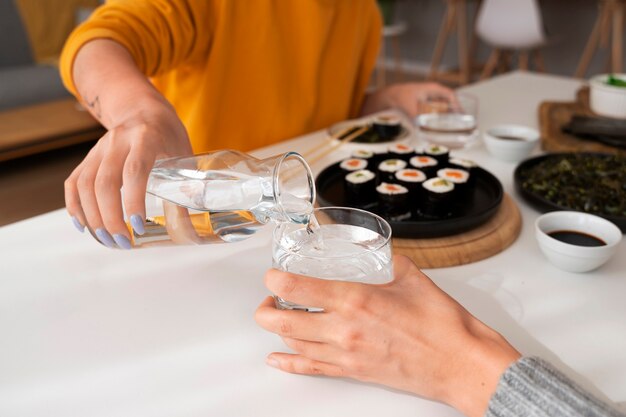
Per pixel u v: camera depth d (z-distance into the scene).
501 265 0.82
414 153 1.12
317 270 0.60
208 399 0.57
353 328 0.56
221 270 0.80
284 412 0.56
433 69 4.92
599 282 0.78
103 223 0.67
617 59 3.97
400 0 5.53
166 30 1.14
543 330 0.68
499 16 3.86
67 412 0.55
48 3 3.70
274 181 0.62
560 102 1.58
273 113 1.40
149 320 0.69
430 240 0.85
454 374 0.55
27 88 3.22
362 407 0.57
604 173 1.01
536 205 0.96
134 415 0.55
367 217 0.66
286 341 0.60
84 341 0.65
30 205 2.43
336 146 1.27
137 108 0.80
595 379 0.60
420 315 0.57
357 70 1.65
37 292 0.74
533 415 0.50
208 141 1.36
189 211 0.66
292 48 1.40
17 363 0.62
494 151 1.21
